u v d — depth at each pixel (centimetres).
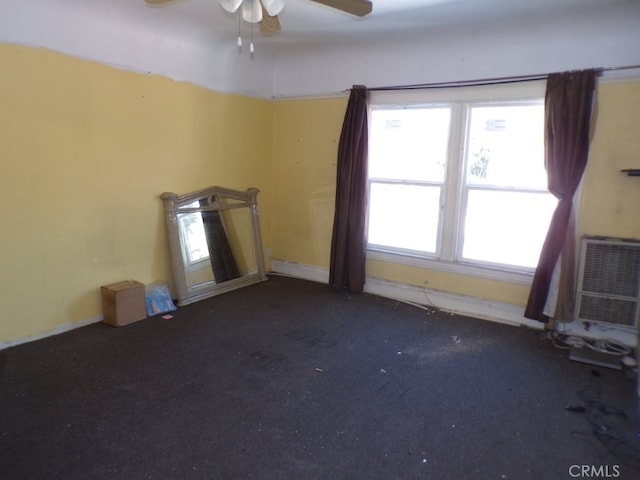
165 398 235
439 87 372
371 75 409
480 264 375
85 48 306
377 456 194
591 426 221
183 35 366
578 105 306
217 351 295
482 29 335
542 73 329
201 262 402
